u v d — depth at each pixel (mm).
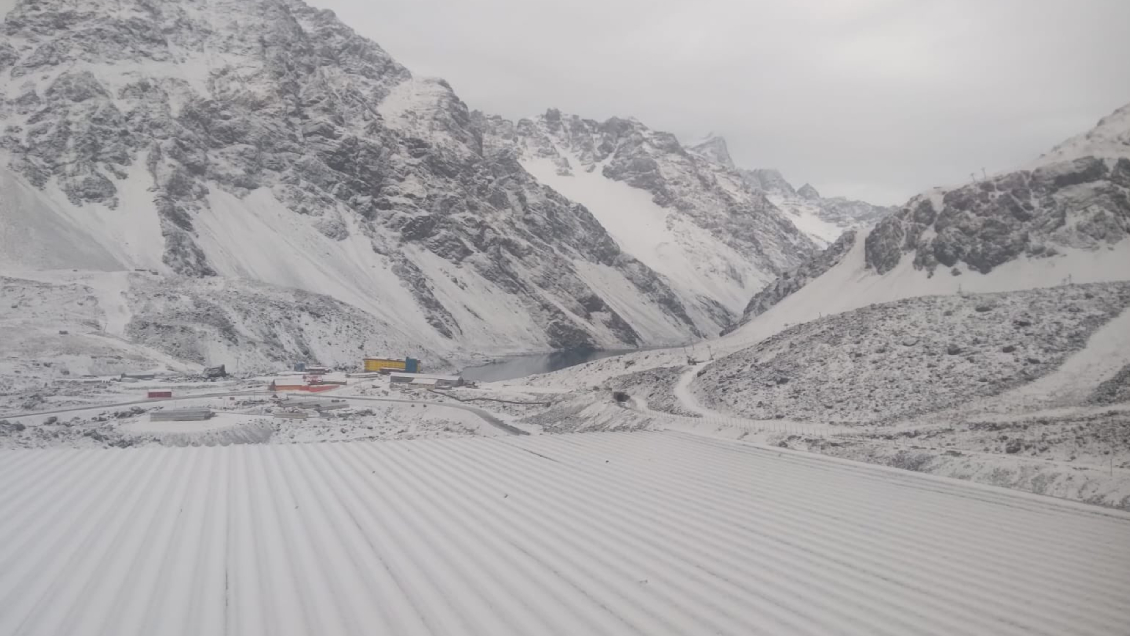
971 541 18109
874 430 40969
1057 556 16922
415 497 20766
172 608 12422
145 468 24281
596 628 11969
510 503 20328
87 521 17781
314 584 13633
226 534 16812
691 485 24016
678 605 13133
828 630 12273
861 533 18562
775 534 18156
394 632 11594
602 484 23516
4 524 17500
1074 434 32281
